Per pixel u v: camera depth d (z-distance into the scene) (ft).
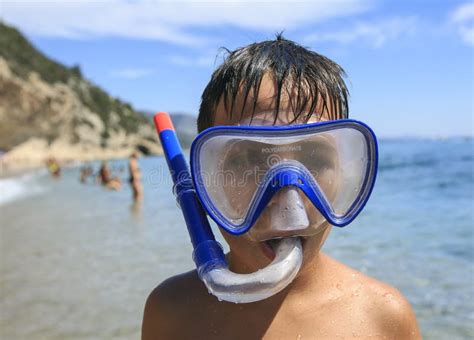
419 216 9.67
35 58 64.85
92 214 11.71
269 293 1.01
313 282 1.43
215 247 1.15
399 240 7.13
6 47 59.88
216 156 1.14
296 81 1.21
